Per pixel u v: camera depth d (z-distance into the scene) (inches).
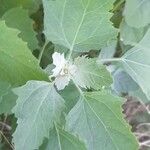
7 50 9.1
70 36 10.3
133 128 17.5
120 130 10.1
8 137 13.6
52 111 9.9
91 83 10.2
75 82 10.3
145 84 12.0
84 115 10.2
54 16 10.0
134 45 12.7
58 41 10.4
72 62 10.4
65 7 9.8
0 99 10.5
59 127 11.1
